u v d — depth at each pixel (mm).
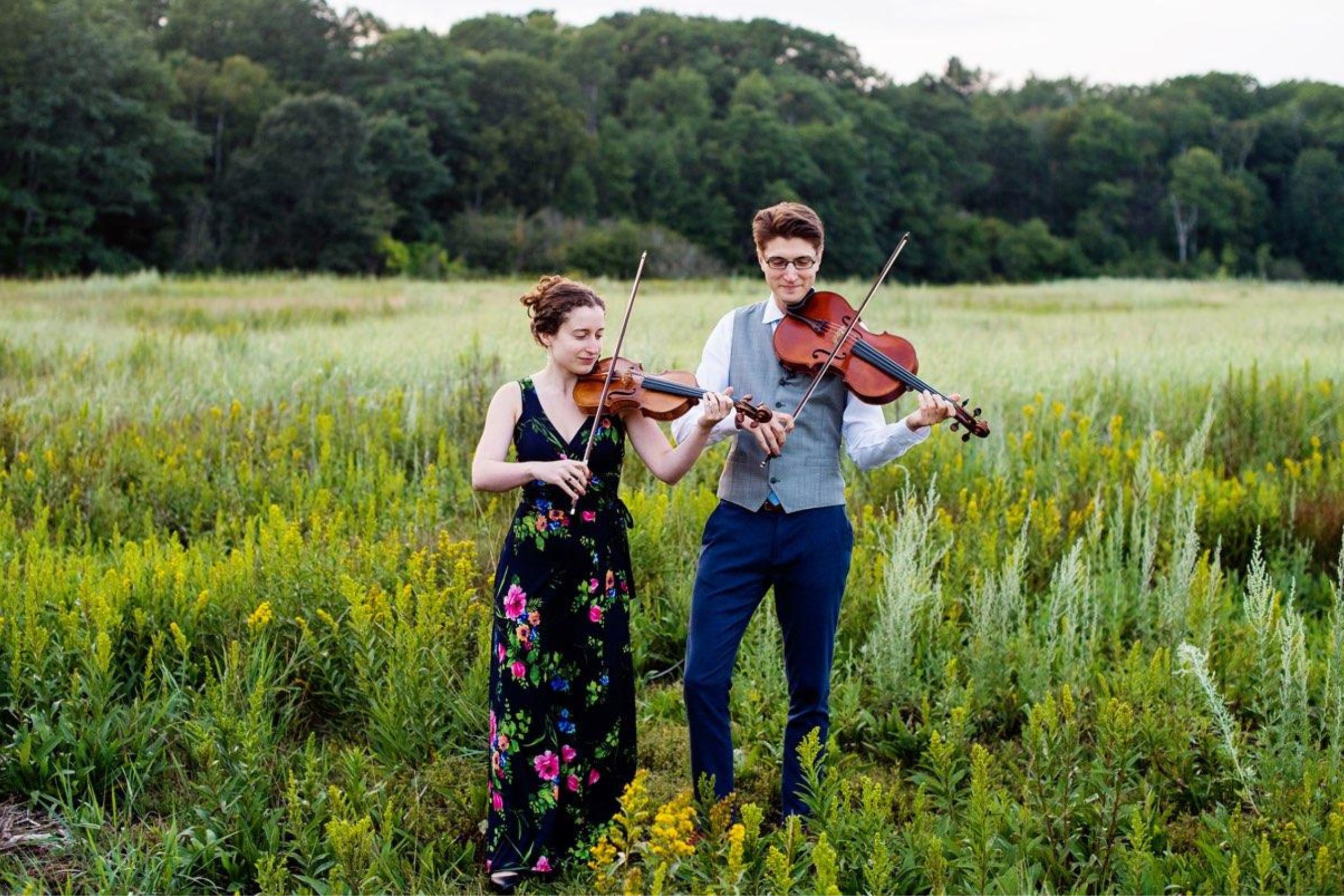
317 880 3842
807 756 3973
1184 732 4609
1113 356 14055
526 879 4012
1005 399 11086
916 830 4000
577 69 111688
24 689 4746
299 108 65938
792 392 4363
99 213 62281
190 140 63906
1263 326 22594
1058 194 113438
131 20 78750
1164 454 8391
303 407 9594
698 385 4297
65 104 58406
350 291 30875
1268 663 5016
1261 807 4211
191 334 17141
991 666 5234
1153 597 6055
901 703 5250
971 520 6844
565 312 4121
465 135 81312
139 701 4770
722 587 4262
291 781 4090
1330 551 7324
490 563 6613
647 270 71000
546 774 4082
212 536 7062
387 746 4719
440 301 26438
